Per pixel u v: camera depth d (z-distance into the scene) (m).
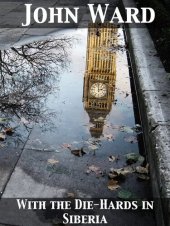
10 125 5.07
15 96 6.07
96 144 4.66
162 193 3.17
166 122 4.19
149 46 7.45
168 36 7.41
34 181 3.89
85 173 4.05
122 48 9.44
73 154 4.42
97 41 10.04
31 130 4.96
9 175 3.98
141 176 3.99
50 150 4.49
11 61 7.96
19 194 3.69
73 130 5.02
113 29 11.60
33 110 5.58
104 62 8.20
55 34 10.52
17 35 10.16
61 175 4.00
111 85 6.82
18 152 4.41
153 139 3.93
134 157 4.34
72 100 6.03
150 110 4.50
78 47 9.32
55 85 6.66
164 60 6.54
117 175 3.99
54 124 5.16
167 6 10.93
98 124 5.22
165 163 3.46
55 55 8.52
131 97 6.27
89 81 6.92
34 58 8.23
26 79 6.93
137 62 6.38
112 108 5.79
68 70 7.53
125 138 4.85
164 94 4.96
